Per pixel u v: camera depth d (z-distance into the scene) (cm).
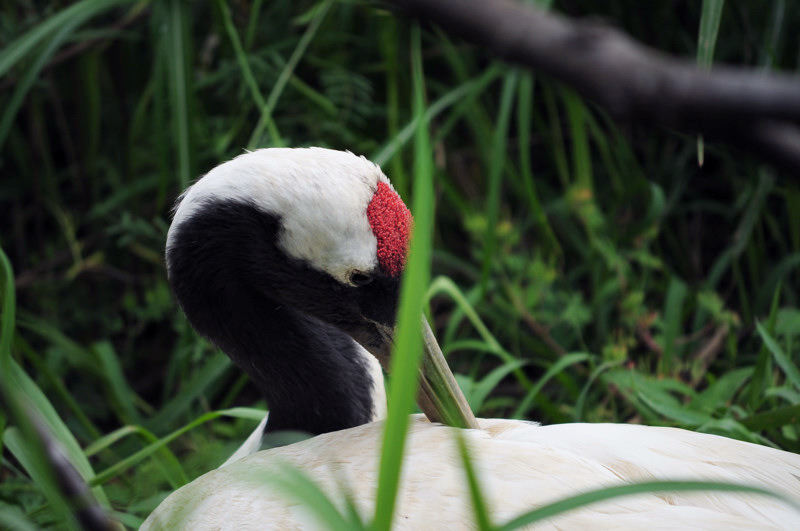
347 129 784
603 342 717
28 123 837
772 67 670
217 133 766
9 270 433
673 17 827
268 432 532
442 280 651
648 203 802
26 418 250
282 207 457
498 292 760
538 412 735
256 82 759
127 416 696
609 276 738
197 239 477
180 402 661
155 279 816
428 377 465
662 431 406
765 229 838
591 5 824
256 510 366
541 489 349
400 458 242
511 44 100
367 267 462
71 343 722
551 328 746
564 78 100
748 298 799
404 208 464
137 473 551
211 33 857
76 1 811
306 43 721
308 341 511
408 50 827
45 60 664
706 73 95
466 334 789
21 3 791
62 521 443
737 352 714
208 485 402
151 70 858
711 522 330
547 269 724
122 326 837
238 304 493
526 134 709
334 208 453
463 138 903
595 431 400
